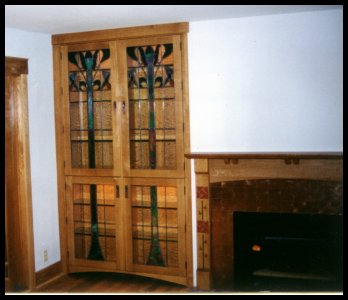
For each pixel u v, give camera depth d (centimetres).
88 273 452
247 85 379
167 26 393
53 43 431
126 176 418
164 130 409
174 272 409
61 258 446
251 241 383
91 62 425
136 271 422
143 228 421
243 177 377
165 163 411
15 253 411
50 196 437
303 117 366
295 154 349
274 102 373
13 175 407
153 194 415
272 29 369
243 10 352
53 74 436
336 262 363
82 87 431
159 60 403
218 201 388
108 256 435
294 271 376
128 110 414
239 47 379
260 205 376
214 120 390
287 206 369
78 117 435
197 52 391
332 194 357
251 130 381
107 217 433
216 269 394
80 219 444
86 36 418
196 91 394
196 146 397
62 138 439
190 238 401
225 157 369
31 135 414
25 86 404
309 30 360
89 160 434
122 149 418
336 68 356
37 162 421
